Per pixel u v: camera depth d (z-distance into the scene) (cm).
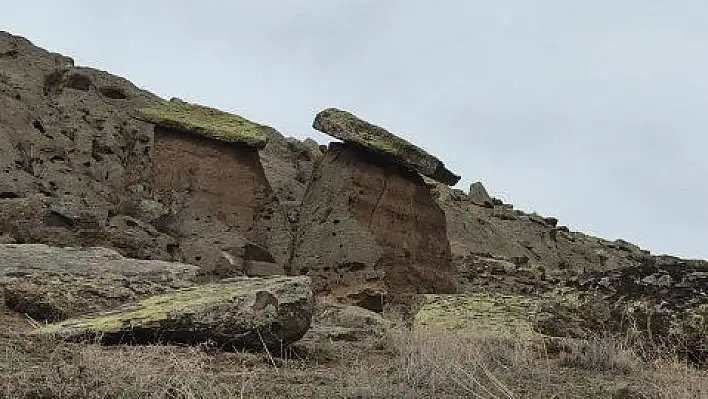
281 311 891
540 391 733
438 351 842
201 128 2312
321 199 2198
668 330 974
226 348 880
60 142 2383
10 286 1116
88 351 735
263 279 1001
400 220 2238
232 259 2031
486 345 986
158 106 2461
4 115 2330
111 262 1247
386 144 2231
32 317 1095
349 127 2225
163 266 1261
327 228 2142
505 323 1238
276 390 682
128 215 2080
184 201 2205
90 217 1828
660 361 889
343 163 2225
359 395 673
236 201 2297
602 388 766
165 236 1981
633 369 900
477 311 1345
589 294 1075
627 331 991
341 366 852
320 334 1200
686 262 1075
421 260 2245
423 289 2208
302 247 2153
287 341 902
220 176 2308
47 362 710
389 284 2119
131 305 985
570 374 864
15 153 2153
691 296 1000
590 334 1031
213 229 2119
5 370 654
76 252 1280
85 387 616
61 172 2230
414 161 2252
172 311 870
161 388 615
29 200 1811
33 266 1185
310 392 679
